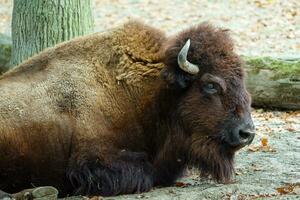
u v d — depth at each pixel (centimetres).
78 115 1877
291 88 3025
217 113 1822
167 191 1864
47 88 1905
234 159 2072
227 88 1820
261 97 3075
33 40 2625
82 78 1919
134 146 1911
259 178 1962
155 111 1914
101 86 1917
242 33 5188
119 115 1900
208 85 1825
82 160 1842
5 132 1827
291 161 2188
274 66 3041
